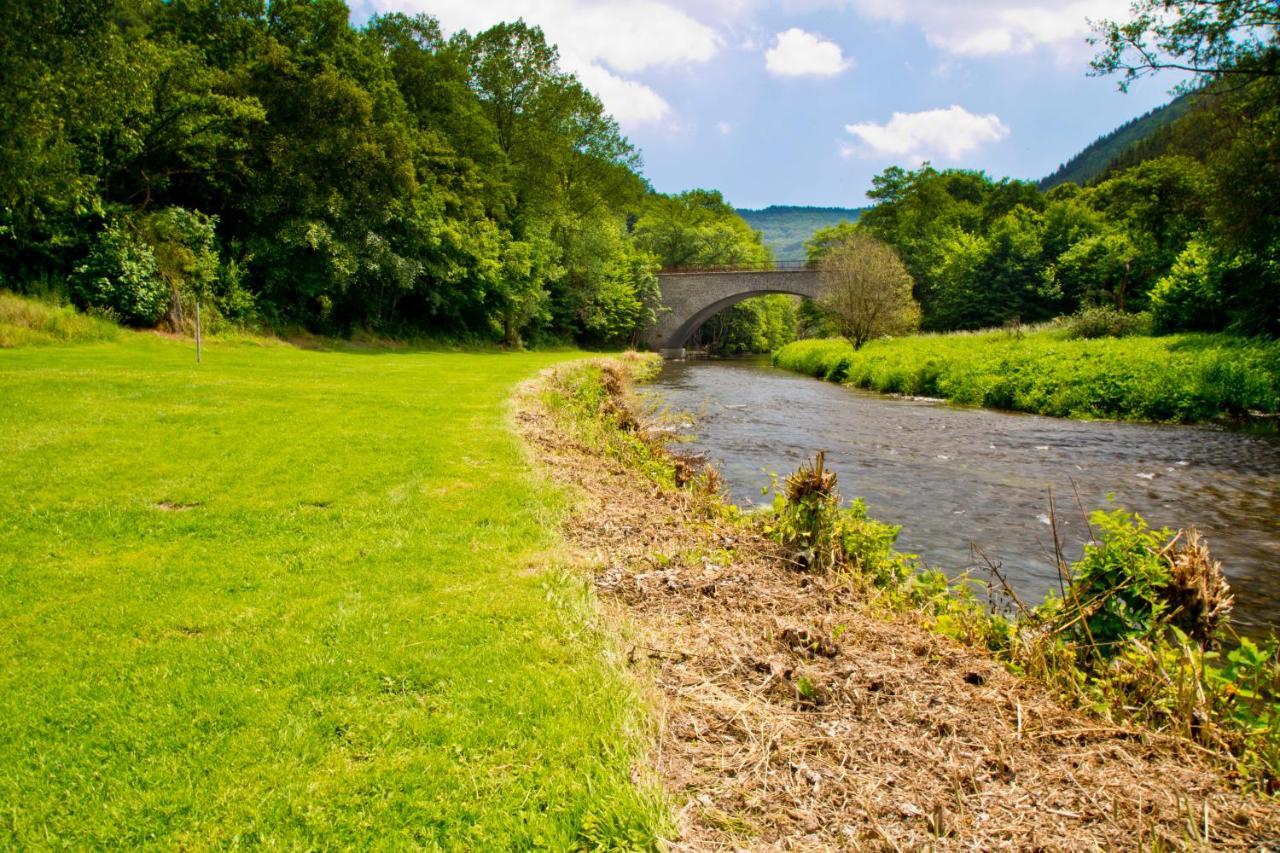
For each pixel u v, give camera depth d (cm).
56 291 2061
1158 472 1080
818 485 553
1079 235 4809
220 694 301
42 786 244
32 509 543
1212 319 2561
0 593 400
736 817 233
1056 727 300
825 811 239
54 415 892
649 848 218
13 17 1365
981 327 4809
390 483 659
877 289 3772
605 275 5378
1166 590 417
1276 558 677
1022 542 730
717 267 6956
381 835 224
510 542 507
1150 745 291
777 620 401
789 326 9356
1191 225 3494
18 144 1538
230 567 446
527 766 257
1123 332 2927
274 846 219
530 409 1213
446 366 2150
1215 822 239
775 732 284
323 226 2919
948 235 5903
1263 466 1127
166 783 247
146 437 801
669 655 350
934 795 249
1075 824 236
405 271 3322
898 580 537
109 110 1900
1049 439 1405
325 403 1117
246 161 2800
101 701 295
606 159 5291
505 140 4691
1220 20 1869
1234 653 362
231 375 1448
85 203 2136
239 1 2886
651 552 509
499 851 218
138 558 457
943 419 1739
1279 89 1955
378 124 3234
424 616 381
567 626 372
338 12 3114
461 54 4500
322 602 397
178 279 2366
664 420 1667
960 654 372
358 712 290
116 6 1603
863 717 300
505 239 4309
